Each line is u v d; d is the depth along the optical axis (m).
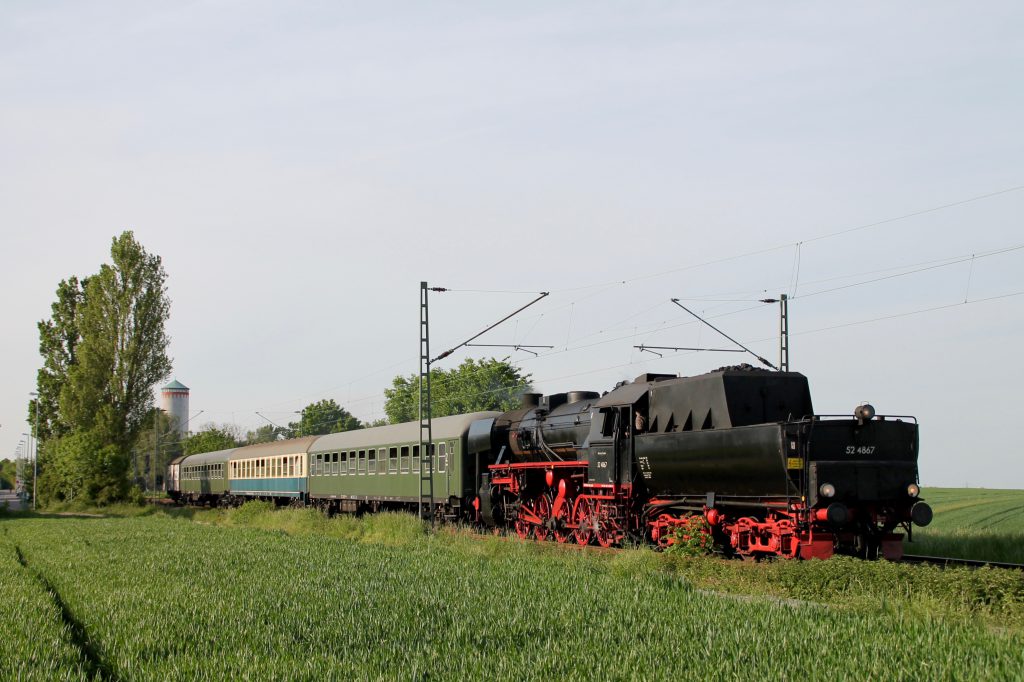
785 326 31.14
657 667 9.03
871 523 17.78
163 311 61.34
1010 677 8.23
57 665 10.19
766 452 17.92
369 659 9.94
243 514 42.19
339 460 41.22
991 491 79.69
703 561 17.67
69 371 59.44
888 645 9.48
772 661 9.02
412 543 25.81
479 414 32.66
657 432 21.62
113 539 28.86
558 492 26.11
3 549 25.89
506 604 13.10
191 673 9.47
